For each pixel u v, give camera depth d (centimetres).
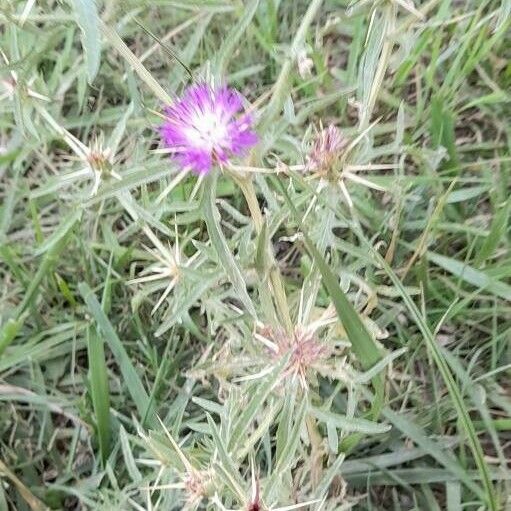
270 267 19
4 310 33
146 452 27
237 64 37
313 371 20
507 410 28
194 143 15
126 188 17
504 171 32
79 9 14
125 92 37
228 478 18
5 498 29
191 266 22
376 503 29
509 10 20
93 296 30
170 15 37
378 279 30
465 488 28
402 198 28
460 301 30
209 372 22
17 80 19
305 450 26
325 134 18
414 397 29
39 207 36
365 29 35
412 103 36
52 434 31
